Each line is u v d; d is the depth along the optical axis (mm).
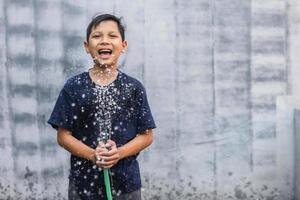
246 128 3557
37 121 3494
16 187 3525
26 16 3439
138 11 3455
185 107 3523
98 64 2268
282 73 3547
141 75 3486
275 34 3527
